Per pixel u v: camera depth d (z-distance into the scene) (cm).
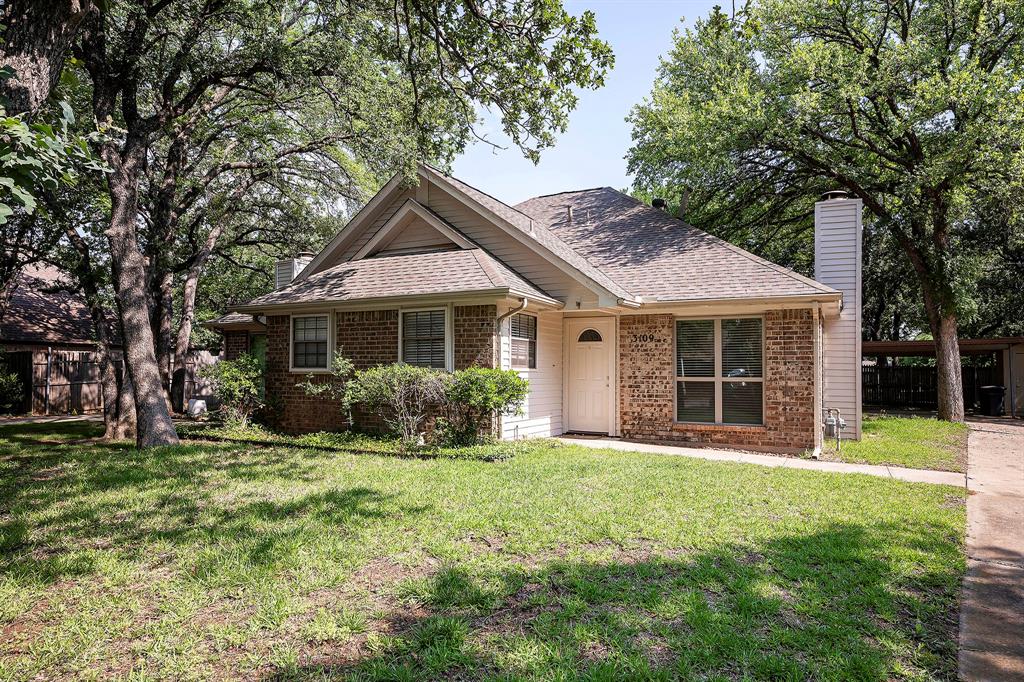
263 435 1169
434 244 1320
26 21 413
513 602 381
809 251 2750
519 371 1131
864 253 2672
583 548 482
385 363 1158
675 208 2375
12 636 343
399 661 312
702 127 1563
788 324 1073
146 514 587
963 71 1413
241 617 364
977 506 663
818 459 974
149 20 1061
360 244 1417
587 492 668
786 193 1886
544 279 1191
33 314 2288
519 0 721
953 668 309
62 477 765
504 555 465
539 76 792
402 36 1043
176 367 1894
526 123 860
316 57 1217
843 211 1238
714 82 1772
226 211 1834
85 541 509
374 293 1151
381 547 482
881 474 844
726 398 1141
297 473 787
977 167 1430
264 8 1162
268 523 549
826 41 1734
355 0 1004
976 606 388
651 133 1902
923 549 488
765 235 2188
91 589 407
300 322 1270
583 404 1284
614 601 379
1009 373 2116
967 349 2225
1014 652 327
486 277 1066
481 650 319
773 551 470
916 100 1469
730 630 338
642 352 1206
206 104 1471
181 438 1202
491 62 813
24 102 404
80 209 1343
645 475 767
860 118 1664
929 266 1766
